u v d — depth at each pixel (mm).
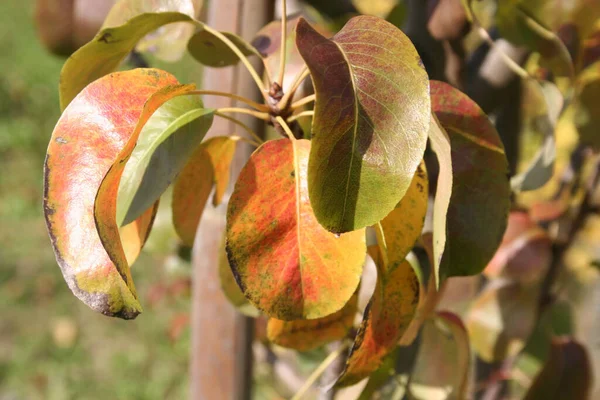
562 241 720
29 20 4695
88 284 479
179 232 569
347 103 473
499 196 545
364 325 504
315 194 468
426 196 506
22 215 2992
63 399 2082
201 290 698
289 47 574
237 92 647
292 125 526
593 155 735
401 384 611
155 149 514
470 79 679
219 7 646
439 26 647
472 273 549
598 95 639
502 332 699
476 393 843
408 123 473
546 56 612
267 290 492
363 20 489
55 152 487
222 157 562
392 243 504
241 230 491
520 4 600
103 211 473
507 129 761
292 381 884
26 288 2553
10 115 3684
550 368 663
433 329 608
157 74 505
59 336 2291
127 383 2141
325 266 493
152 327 2309
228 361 702
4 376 2188
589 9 632
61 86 542
